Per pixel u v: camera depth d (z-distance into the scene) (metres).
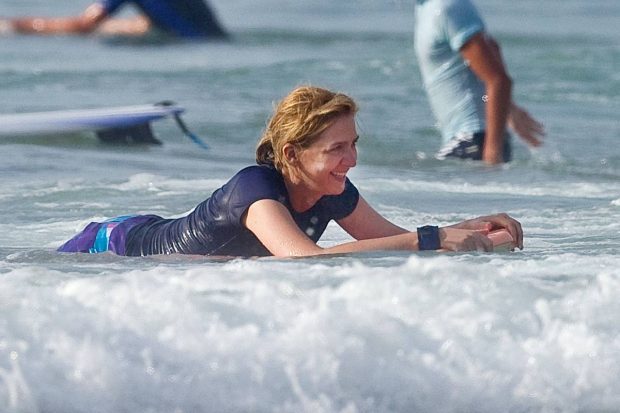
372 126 37.25
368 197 23.41
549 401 11.08
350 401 10.73
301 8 88.06
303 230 15.29
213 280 12.05
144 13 63.34
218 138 35.34
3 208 21.44
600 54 57.34
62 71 50.06
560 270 13.43
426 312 11.50
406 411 10.81
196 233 15.14
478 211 21.75
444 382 10.99
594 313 11.75
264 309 11.28
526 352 11.27
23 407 10.12
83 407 10.25
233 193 14.76
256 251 15.12
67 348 10.47
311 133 14.38
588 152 33.59
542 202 23.06
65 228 19.30
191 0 63.41
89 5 90.06
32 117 32.81
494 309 11.66
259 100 43.38
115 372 10.43
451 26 31.02
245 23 75.31
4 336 10.45
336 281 12.16
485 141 31.02
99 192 23.53
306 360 10.79
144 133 33.31
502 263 13.88
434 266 12.38
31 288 11.52
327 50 60.59
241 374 10.66
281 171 14.85
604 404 11.11
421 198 23.53
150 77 49.16
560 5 89.75
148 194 23.47
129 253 15.75
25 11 85.31
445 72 31.59
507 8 86.81
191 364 10.63
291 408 10.61
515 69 52.44
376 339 11.05
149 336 10.77
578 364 11.27
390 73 50.75
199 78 49.09
